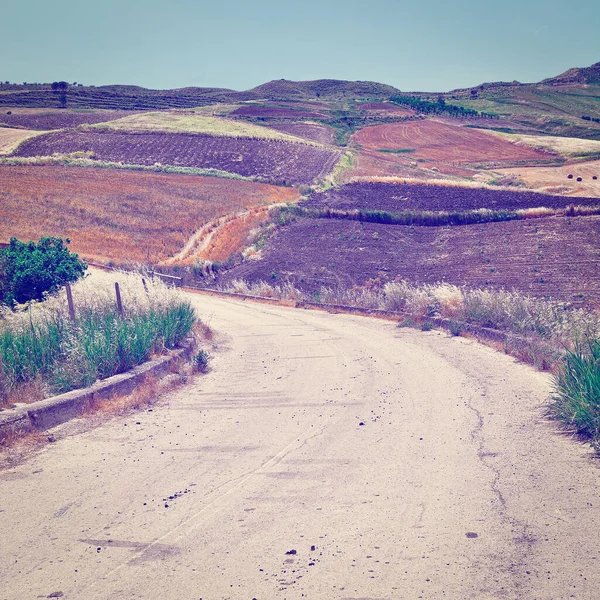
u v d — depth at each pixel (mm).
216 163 93000
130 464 7492
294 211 54406
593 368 8250
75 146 99875
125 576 4734
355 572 4629
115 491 6578
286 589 4441
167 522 5730
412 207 55375
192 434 8859
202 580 4637
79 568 4887
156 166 83125
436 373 12391
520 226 41219
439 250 38062
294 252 41344
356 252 39594
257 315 25844
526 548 4824
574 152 116000
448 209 53281
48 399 9539
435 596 4230
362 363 14211
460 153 119938
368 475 6773
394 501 5977
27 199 60219
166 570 4812
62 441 8570
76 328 12508
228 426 9266
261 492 6414
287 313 26359
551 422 8312
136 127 117688
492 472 6590
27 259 23094
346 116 180625
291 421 9414
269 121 159750
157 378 12414
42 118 171125
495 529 5199
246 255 42812
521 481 6254
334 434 8531
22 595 4496
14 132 123062
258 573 4699
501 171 96062
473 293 19203
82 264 24688
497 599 4148
